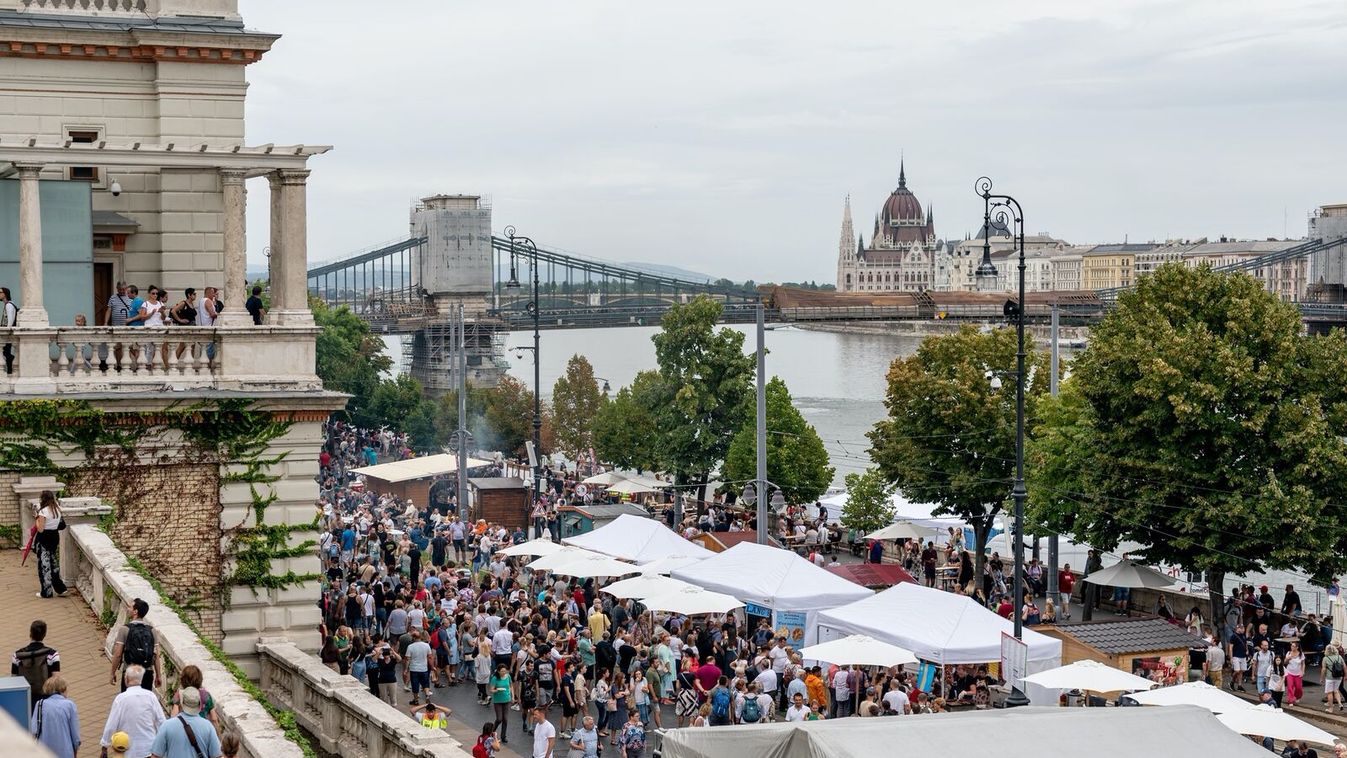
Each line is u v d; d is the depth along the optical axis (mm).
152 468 33844
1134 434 58406
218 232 39031
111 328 33562
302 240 35344
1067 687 36312
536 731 34062
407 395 141625
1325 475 54844
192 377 34344
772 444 91688
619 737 38688
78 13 37719
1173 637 45438
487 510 79000
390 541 59406
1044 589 65938
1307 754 35688
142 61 38312
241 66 38844
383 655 39750
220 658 23312
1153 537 58438
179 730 16953
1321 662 51000
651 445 108938
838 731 20672
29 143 33125
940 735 20703
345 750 28047
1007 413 72250
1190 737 21188
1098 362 59188
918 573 68812
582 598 50312
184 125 38375
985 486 71000
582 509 73188
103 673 24234
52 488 32781
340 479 107688
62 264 35406
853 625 41719
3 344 33000
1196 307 59812
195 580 34312
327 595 49719
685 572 48688
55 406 32812
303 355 35031
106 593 26906
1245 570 55844
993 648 39781
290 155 34938
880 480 76438
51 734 17766
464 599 49438
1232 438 55625
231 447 34312
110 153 33562
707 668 40312
